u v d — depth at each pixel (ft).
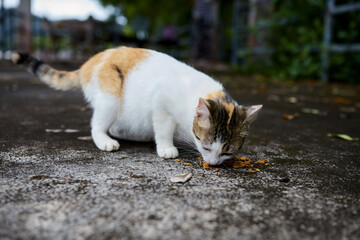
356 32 7.94
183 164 2.16
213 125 2.13
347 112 4.36
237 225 1.42
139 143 2.63
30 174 1.85
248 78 9.52
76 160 2.12
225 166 2.16
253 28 10.07
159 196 1.64
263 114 4.03
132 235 1.32
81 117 3.47
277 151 2.52
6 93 4.97
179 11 18.30
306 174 2.05
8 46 11.94
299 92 6.50
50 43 12.07
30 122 3.14
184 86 2.34
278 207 1.59
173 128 2.41
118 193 1.65
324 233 1.40
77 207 1.50
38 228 1.34
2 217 1.41
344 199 1.71
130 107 2.49
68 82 2.77
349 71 8.26
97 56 2.66
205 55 14.37
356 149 2.65
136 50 2.59
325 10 8.62
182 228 1.38
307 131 3.22
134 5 19.13
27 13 10.98
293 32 9.60
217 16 14.19
